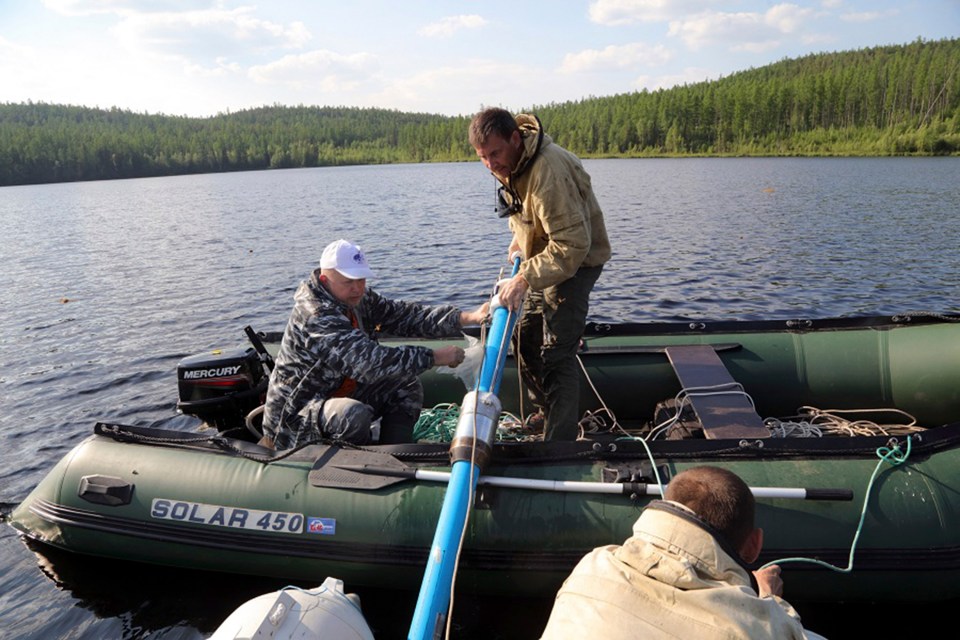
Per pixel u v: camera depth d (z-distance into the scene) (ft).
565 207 10.07
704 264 39.47
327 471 10.51
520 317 11.93
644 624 4.76
